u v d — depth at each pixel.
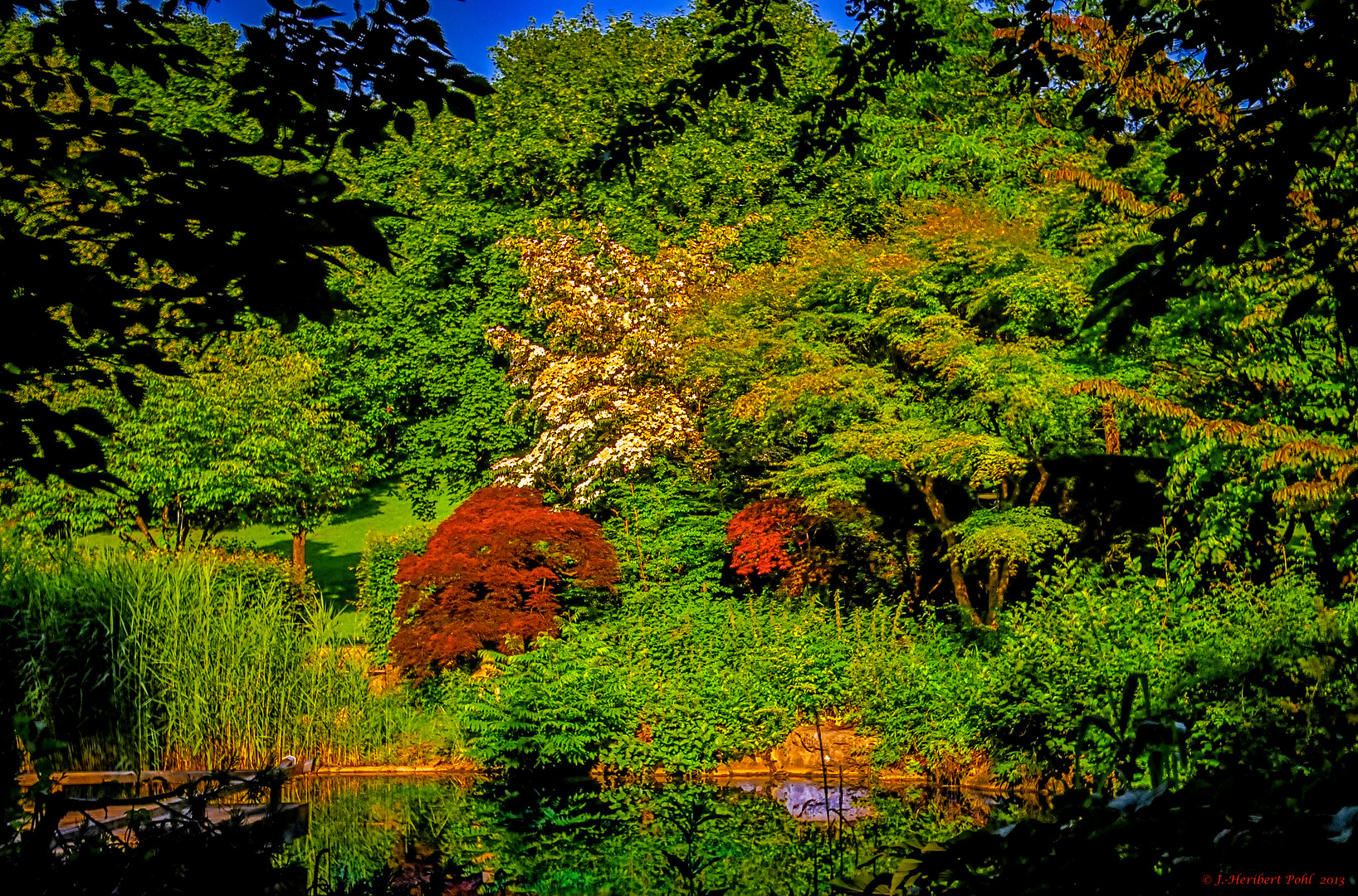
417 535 16.25
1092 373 12.55
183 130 2.92
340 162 23.16
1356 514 4.23
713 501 17.39
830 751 11.59
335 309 3.03
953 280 13.67
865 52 5.74
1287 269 8.20
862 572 15.27
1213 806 1.58
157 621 11.12
